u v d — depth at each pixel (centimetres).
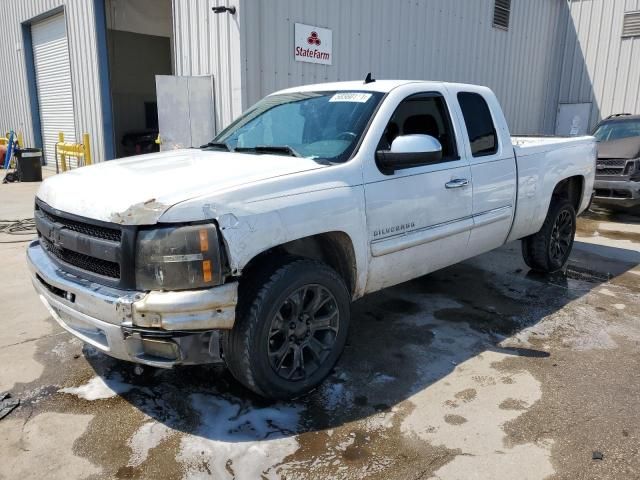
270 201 293
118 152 1775
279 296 297
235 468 263
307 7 937
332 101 405
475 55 1350
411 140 347
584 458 272
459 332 427
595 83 1591
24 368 362
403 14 1126
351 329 431
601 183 914
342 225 329
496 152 464
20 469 262
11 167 1655
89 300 280
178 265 265
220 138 445
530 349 397
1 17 1805
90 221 287
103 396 328
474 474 260
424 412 314
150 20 1502
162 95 893
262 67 889
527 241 564
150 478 256
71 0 1358
